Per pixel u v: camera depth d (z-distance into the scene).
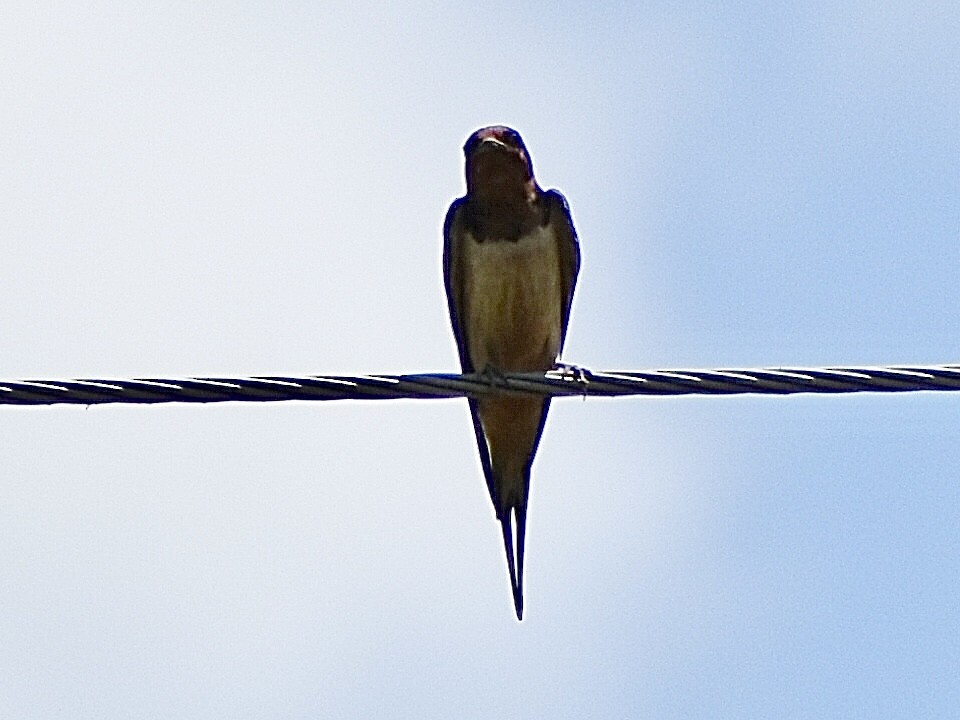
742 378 10.27
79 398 10.04
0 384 10.01
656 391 10.44
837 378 10.17
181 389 10.14
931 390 10.09
